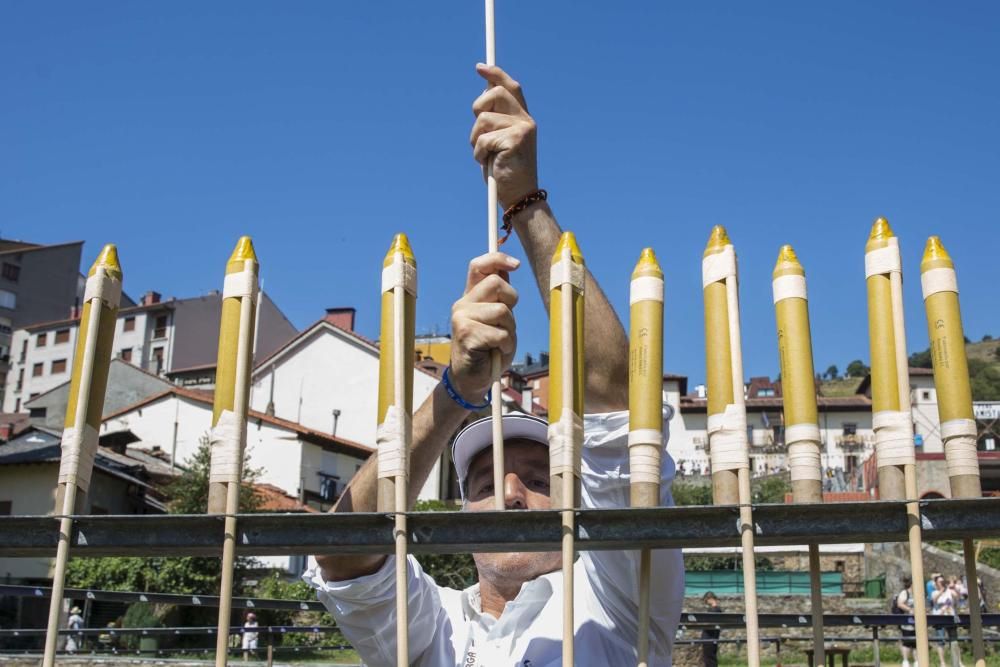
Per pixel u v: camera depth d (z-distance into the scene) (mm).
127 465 33094
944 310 1901
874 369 1868
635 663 2875
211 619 25188
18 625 26391
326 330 47562
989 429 33156
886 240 1903
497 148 2734
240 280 2020
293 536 1924
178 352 71750
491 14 2838
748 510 1796
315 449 39438
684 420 59719
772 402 56219
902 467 1808
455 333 2400
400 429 1944
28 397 76625
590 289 2889
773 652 18938
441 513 1877
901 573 26562
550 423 1908
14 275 80312
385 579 2945
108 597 6828
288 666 8984
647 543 1841
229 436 1944
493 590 3244
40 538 1960
